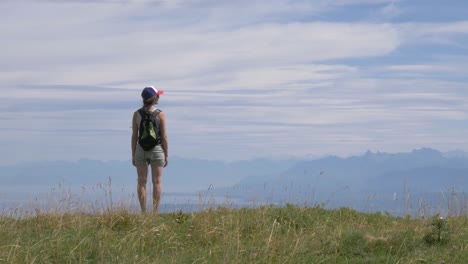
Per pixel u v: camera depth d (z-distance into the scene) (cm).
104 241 939
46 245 915
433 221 1045
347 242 962
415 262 860
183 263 866
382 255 914
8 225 1051
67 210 1131
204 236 1017
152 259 890
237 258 850
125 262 855
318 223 1130
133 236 966
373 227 1125
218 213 1170
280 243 941
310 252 929
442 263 855
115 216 1085
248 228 1086
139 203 1180
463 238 1005
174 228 1068
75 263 857
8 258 834
